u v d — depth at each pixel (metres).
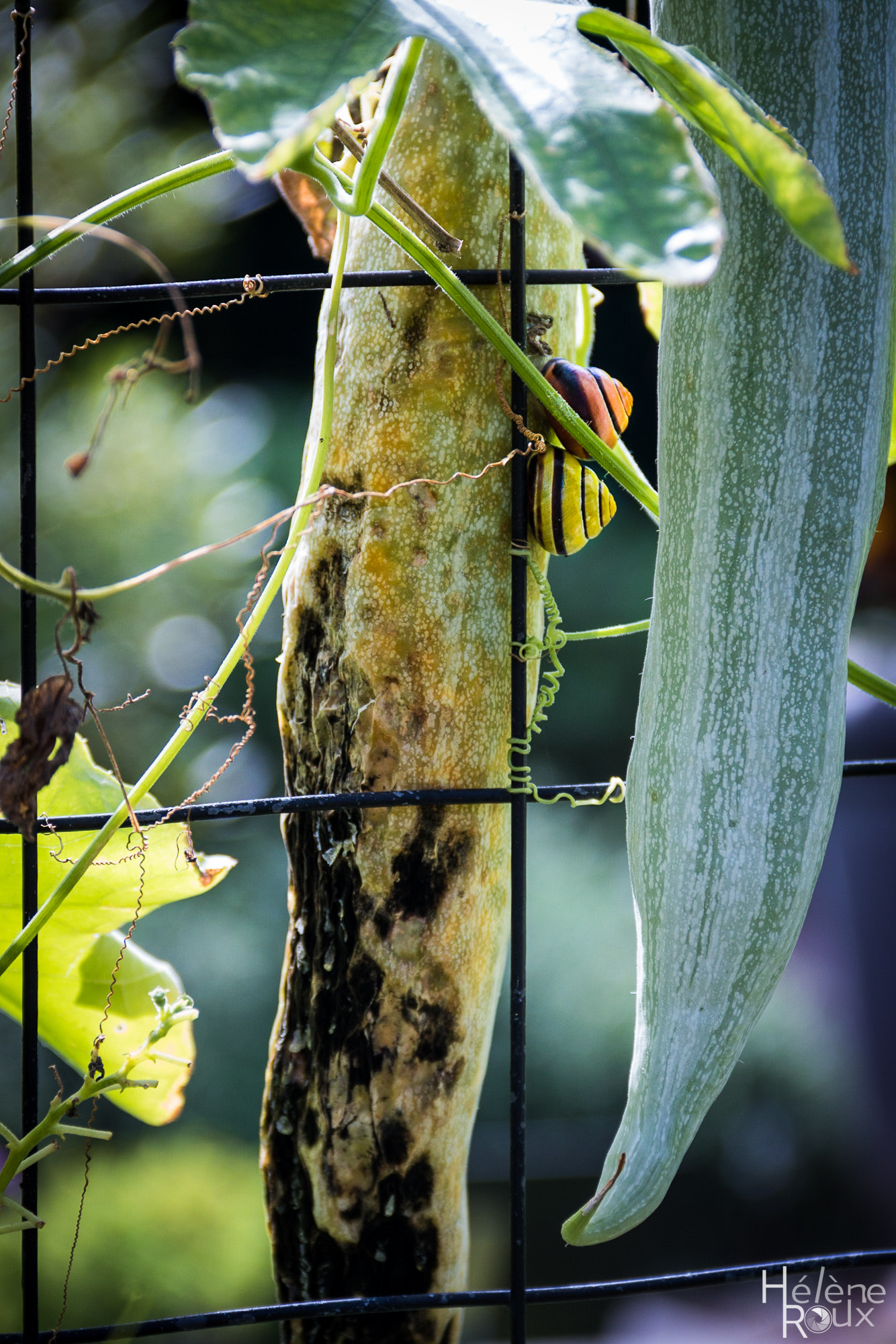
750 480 1.69
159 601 3.86
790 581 1.69
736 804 1.69
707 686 1.69
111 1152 3.22
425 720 1.74
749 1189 3.97
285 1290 1.77
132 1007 1.79
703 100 1.65
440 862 1.75
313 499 1.71
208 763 3.91
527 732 1.74
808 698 1.69
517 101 1.63
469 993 1.76
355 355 1.74
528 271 1.73
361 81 1.64
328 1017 1.76
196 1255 2.91
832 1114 3.89
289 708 1.76
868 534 1.69
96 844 1.72
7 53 4.04
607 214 1.63
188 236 4.78
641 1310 3.70
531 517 1.73
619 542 5.14
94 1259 2.78
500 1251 3.86
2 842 1.75
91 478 3.78
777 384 1.69
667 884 1.69
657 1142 1.69
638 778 1.70
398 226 1.71
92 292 1.72
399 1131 1.75
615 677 5.04
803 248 1.69
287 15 1.64
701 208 1.63
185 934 3.83
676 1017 1.69
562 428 1.73
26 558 1.72
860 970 3.71
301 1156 1.76
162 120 4.55
